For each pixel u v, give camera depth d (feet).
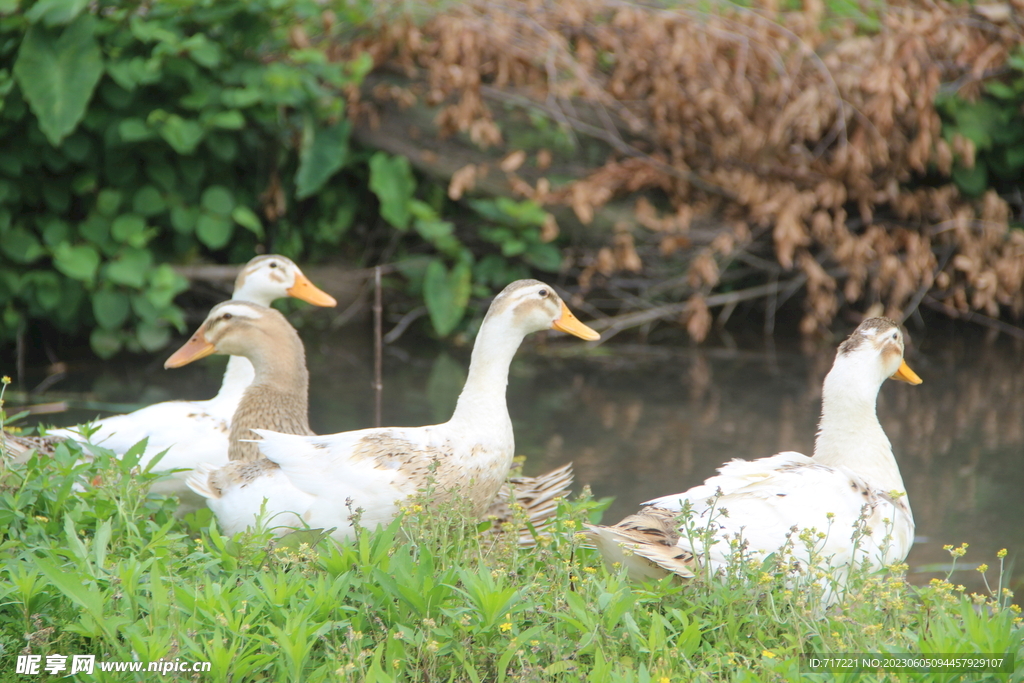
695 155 49.62
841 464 21.59
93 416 34.53
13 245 40.81
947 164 48.75
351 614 15.17
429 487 18.29
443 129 49.08
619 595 15.29
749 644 15.60
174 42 40.27
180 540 17.87
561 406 38.50
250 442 21.56
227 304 24.17
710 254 48.80
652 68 48.67
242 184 48.08
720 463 31.78
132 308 43.27
